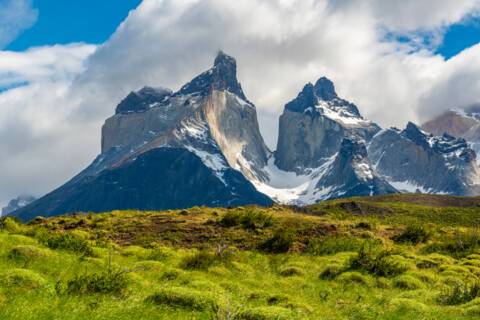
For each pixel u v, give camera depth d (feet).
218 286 73.51
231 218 158.81
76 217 170.81
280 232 141.69
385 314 68.44
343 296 84.07
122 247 127.13
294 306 66.90
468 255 141.90
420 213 257.55
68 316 47.01
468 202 390.42
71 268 78.02
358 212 249.75
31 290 55.83
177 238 142.61
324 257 128.57
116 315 49.52
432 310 71.67
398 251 133.18
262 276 99.91
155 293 60.08
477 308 71.20
